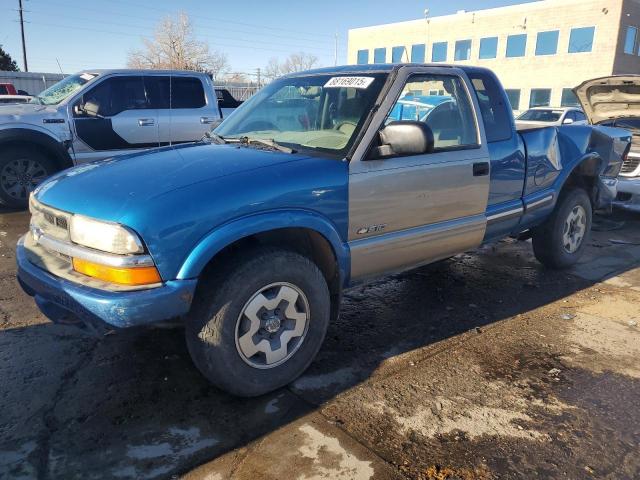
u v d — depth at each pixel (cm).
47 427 265
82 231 259
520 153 422
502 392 307
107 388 300
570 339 377
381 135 323
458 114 380
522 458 251
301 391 303
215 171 280
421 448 256
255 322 279
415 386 311
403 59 4278
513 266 545
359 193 310
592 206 555
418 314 418
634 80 684
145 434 261
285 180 282
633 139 785
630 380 323
